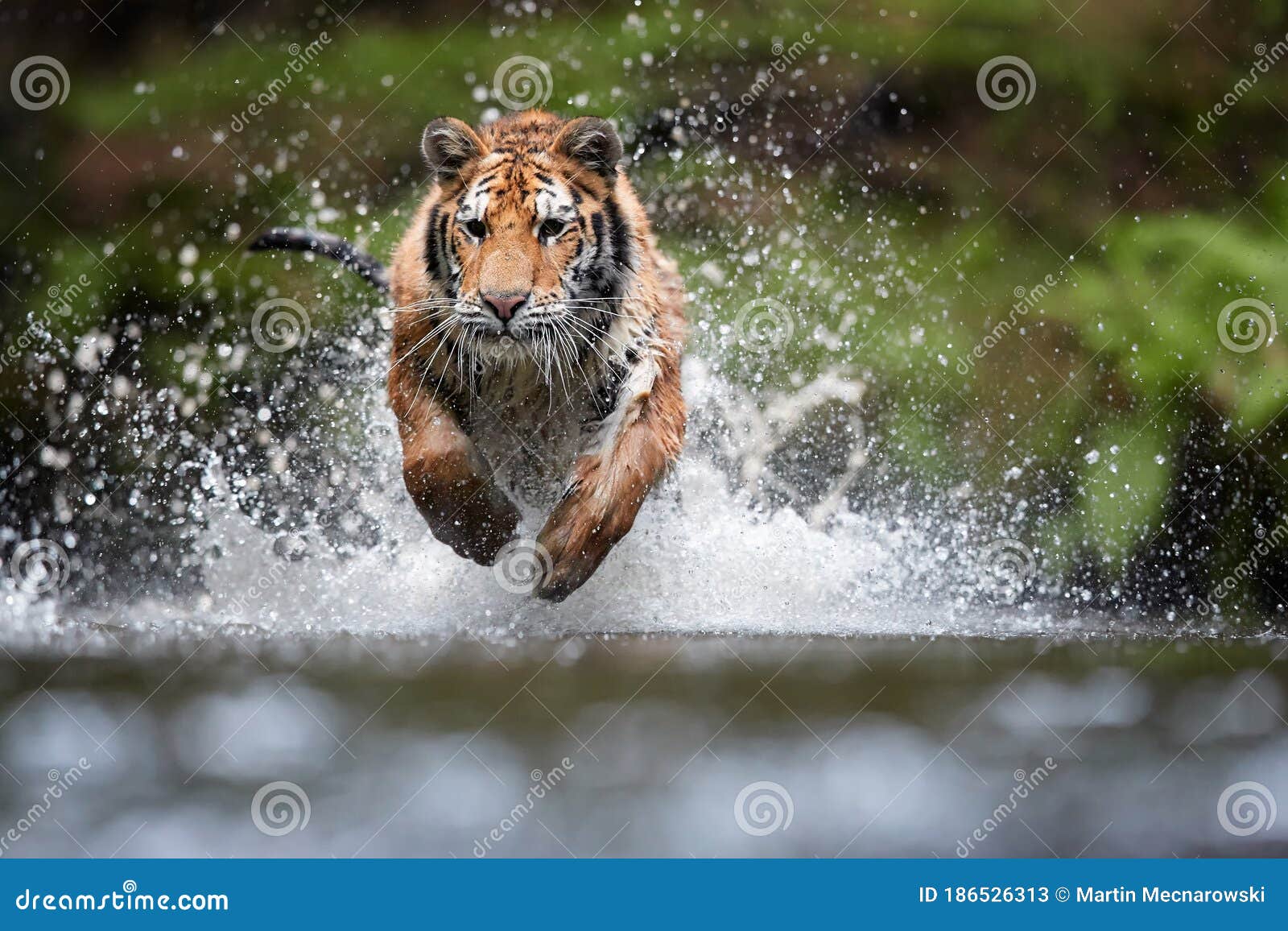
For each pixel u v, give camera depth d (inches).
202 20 699.4
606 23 695.7
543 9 702.5
